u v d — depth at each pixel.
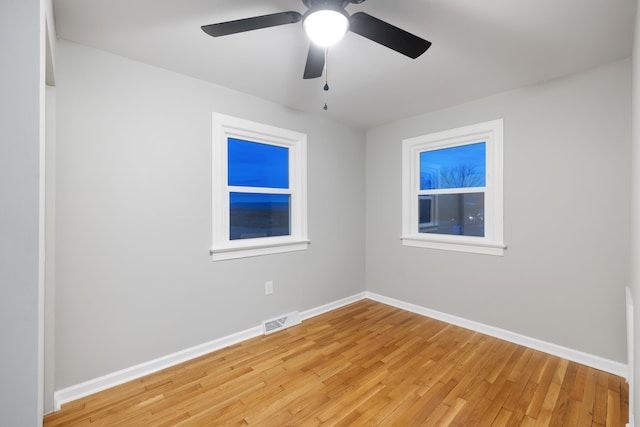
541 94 2.32
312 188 3.13
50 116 1.65
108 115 1.89
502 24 1.58
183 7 1.45
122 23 1.59
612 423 1.54
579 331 2.16
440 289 3.00
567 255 2.21
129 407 1.68
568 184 2.20
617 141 2.00
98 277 1.86
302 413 1.63
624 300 1.98
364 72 2.16
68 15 1.50
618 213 2.00
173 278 2.17
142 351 2.02
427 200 3.22
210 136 2.36
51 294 1.66
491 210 2.68
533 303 2.38
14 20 0.77
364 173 3.72
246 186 2.69
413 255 3.24
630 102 1.95
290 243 2.91
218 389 1.85
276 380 1.94
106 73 1.88
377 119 3.30
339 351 2.34
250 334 2.60
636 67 1.38
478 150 2.84
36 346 0.78
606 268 2.05
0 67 0.75
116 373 1.91
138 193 2.01
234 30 1.31
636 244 1.37
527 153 2.40
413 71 2.14
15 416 0.76
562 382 1.91
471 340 2.52
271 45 1.82
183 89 2.21
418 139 3.16
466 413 1.63
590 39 1.73
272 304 2.78
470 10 1.46
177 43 1.79
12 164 0.76
